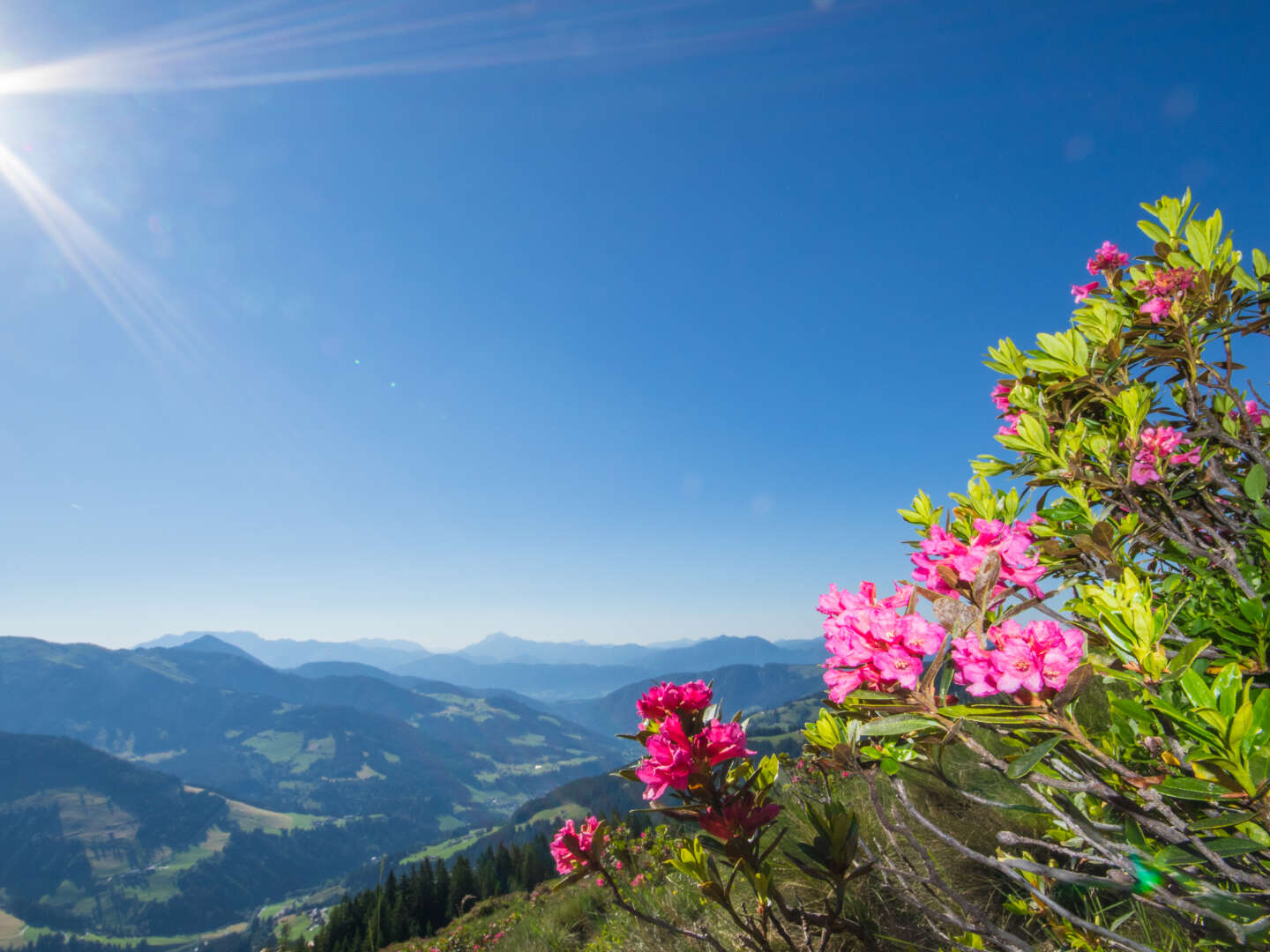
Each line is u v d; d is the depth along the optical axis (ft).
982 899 10.28
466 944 48.91
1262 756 4.12
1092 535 7.83
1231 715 4.35
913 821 12.75
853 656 5.52
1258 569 7.85
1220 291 10.00
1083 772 4.95
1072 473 9.74
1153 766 6.16
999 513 10.00
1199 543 9.13
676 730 7.82
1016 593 5.70
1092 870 8.80
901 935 9.41
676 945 13.98
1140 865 4.54
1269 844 4.20
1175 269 10.18
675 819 7.96
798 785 12.25
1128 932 7.74
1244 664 6.36
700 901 15.83
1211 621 7.14
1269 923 4.08
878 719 5.59
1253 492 8.04
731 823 7.58
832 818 7.70
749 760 8.13
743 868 7.65
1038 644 4.96
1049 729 4.96
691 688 8.38
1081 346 10.69
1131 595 5.12
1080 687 4.49
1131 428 9.55
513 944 30.01
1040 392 11.71
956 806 13.39
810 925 9.71
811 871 7.60
